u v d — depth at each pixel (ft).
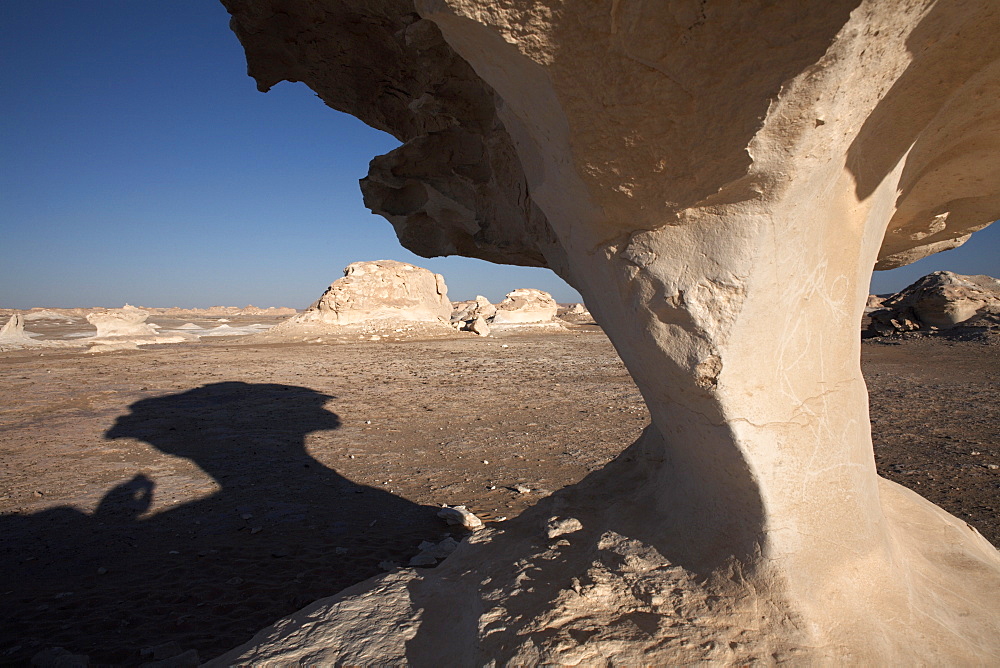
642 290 5.19
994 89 5.30
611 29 3.71
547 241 10.95
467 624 6.41
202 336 92.27
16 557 15.48
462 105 10.95
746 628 5.44
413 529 17.17
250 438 28.60
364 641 6.69
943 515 8.64
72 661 10.23
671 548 6.52
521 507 18.71
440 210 15.01
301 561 15.05
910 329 68.08
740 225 4.65
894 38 3.77
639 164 4.54
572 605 6.01
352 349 70.23
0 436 29.19
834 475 5.76
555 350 69.41
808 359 5.43
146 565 14.93
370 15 10.48
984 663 5.61
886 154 5.23
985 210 8.45
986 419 27.48
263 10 10.44
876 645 5.41
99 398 39.40
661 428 6.71
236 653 7.03
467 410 34.65
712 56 3.76
